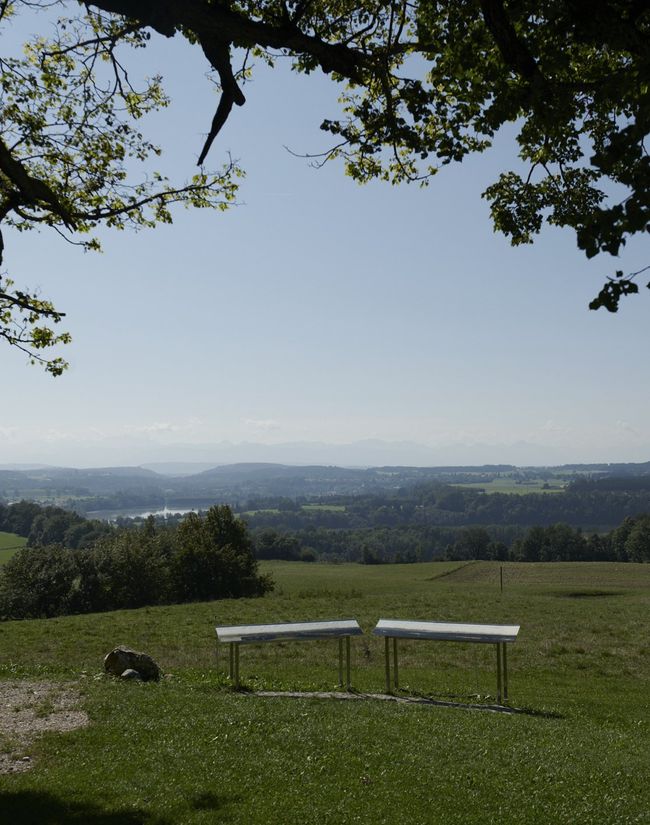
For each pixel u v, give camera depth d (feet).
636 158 21.81
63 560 211.00
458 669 71.26
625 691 62.59
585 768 33.32
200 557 217.36
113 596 211.61
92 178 49.57
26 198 40.68
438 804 27.91
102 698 43.52
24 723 38.09
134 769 30.73
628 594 176.96
